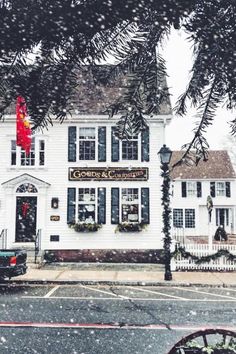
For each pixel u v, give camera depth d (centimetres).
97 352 628
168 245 1430
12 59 138
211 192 3878
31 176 1897
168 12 132
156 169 1903
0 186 1911
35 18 129
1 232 1861
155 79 154
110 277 1470
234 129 162
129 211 1908
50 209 1900
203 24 135
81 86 156
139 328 783
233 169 3931
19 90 145
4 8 130
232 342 305
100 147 1925
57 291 1234
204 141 161
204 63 141
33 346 661
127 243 1880
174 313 920
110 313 915
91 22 131
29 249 1855
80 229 1877
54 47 139
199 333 313
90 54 143
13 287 1312
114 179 1914
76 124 1930
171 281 1388
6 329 770
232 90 152
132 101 157
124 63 150
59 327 786
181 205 3866
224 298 1125
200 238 3369
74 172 1916
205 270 1638
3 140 1933
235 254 1655
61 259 1875
